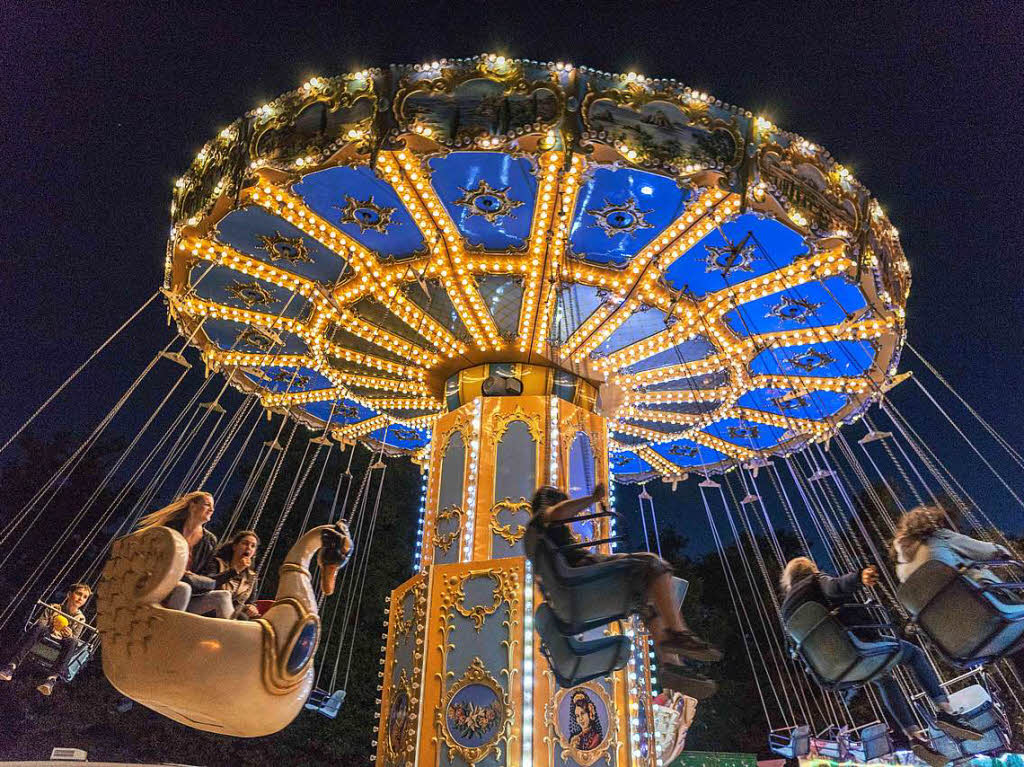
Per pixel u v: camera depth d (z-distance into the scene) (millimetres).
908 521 6719
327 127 9344
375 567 26859
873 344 12906
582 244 11062
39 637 10203
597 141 9008
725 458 18484
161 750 21984
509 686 10352
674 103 9328
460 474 12320
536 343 12633
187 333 13469
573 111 9000
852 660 6855
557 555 5617
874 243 10547
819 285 11461
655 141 9164
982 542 6414
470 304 11984
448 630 11047
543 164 9641
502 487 11906
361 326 12789
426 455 18016
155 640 5465
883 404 11867
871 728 8648
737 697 26969
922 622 6332
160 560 5629
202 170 10594
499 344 12719
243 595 6766
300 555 6273
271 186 10062
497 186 10133
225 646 5535
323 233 10930
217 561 6766
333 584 6387
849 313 12133
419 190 10148
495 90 9180
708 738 25844
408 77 9227
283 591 6051
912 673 7184
